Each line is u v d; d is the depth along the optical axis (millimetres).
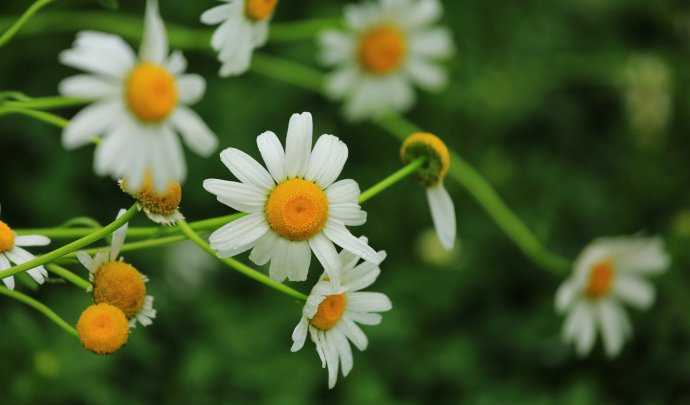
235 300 612
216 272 633
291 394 565
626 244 539
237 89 649
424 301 661
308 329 382
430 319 659
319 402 595
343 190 377
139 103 339
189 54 646
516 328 649
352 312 385
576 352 636
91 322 365
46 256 361
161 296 584
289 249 374
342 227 376
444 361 625
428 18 590
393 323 609
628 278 550
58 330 520
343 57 584
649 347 620
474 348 636
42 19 505
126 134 339
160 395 558
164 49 343
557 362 639
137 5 628
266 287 622
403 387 625
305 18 676
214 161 629
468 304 671
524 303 682
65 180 601
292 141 374
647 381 623
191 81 344
